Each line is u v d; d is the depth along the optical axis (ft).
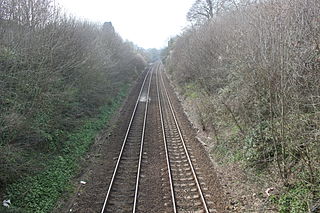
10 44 37.81
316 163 27.50
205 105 62.59
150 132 59.00
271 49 30.17
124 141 51.47
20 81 36.96
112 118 69.77
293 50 27.50
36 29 44.39
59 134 46.60
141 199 32.73
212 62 65.62
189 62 88.99
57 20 52.90
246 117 42.32
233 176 37.32
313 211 24.99
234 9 63.05
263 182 33.40
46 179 35.47
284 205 27.96
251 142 38.40
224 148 45.09
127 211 30.32
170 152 47.39
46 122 43.24
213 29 70.13
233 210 30.07
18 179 33.50
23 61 37.93
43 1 48.11
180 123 65.82
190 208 30.71
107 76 84.69
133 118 70.54
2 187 31.60
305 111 29.66
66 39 53.88
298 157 31.24
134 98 98.27
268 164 35.04
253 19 36.01
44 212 29.89
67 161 41.78
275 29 29.55
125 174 39.09
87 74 62.18
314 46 26.81
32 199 31.19
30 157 37.60
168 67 179.42
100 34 95.61
